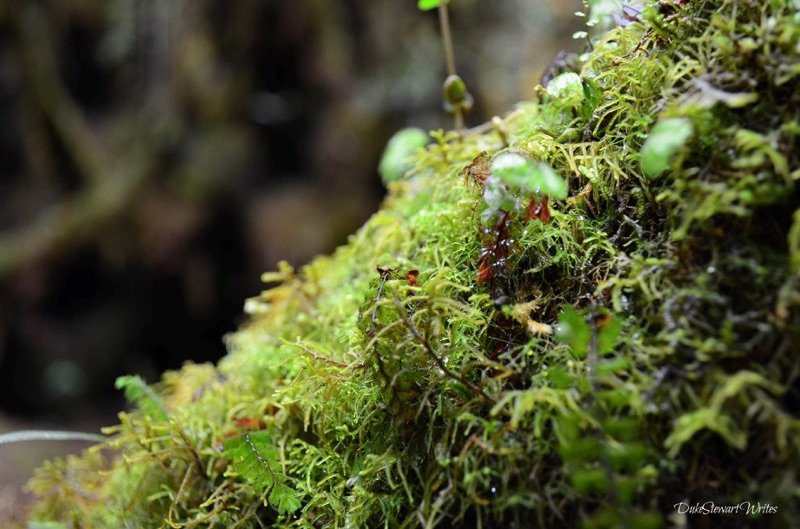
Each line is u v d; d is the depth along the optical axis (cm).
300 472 39
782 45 35
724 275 34
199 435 42
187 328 160
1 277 149
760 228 34
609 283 36
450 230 41
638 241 37
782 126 34
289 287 48
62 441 107
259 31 158
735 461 33
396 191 49
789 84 34
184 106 161
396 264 41
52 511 46
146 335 159
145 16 160
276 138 163
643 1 40
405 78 156
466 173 40
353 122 155
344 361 39
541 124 41
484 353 37
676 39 37
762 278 34
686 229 35
